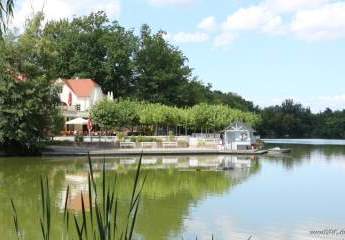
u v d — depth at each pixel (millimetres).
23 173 34312
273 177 34656
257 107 149750
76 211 18688
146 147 59781
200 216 19625
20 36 49094
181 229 17250
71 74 88062
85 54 86750
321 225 18422
